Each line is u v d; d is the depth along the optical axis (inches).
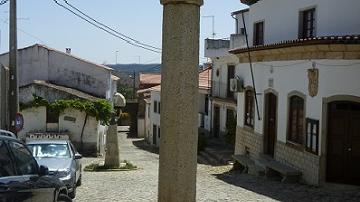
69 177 521.7
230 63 1318.9
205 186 608.1
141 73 2994.6
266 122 799.1
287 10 756.0
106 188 605.0
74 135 1336.1
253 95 858.8
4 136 258.4
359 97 573.6
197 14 180.9
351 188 581.3
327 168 604.4
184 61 177.8
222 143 1285.7
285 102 713.0
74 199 517.3
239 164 862.5
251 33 906.7
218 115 1425.9
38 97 1314.0
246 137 892.0
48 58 1520.7
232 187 600.7
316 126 613.9
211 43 1381.6
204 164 1002.7
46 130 1325.0
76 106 1317.7
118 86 2930.6
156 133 1797.5
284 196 528.1
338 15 624.4
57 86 1418.6
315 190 575.5
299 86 665.0
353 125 590.9
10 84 742.5
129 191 574.9
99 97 1525.6
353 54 573.6
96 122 1341.0
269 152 799.7
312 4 677.3
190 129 179.3
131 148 1681.8
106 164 930.7
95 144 1344.7
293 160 683.4
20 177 251.8
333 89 591.5
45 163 543.2
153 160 1213.7
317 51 609.0
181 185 177.9
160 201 181.3
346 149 594.9
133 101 2329.0
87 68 1530.5
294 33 732.7
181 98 177.9
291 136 705.6
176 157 177.9
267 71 781.9
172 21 178.7
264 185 623.5
